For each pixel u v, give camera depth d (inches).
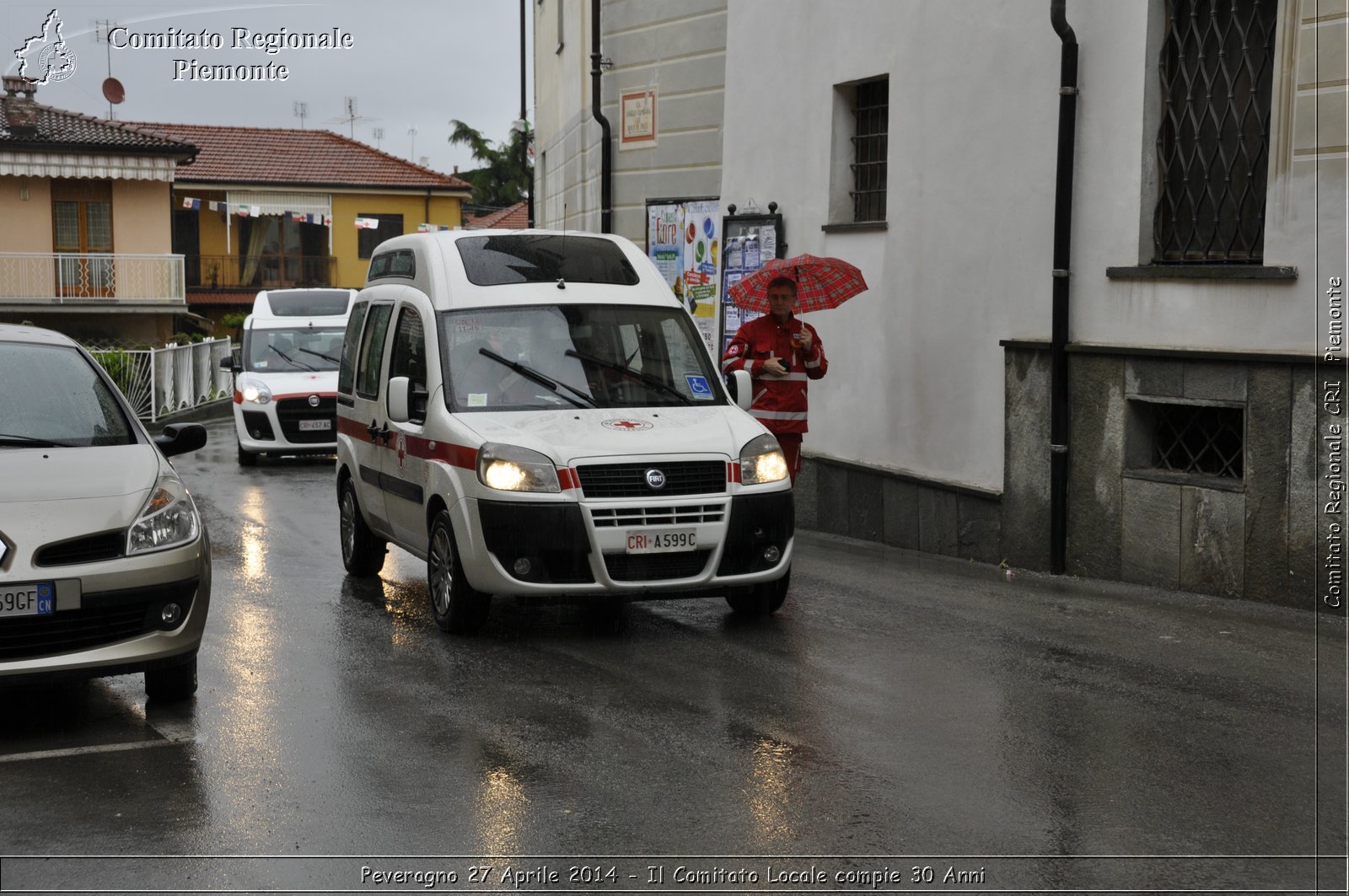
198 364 1195.9
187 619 259.8
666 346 354.0
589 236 381.7
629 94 644.1
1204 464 365.1
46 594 242.8
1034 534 407.2
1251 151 345.4
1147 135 368.5
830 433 513.0
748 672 283.3
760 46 549.6
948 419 444.5
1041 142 400.5
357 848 190.4
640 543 305.4
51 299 1456.7
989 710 253.3
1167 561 363.9
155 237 1514.5
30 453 271.4
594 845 190.4
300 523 522.9
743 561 317.7
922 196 454.3
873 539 484.7
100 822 201.3
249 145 2018.9
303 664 295.6
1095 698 260.5
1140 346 366.6
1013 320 413.7
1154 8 365.7
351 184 1961.1
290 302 825.5
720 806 205.0
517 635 322.0
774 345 419.2
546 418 325.1
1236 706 254.7
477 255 363.3
